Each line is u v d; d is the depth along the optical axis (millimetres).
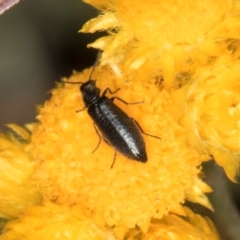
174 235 48
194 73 49
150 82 49
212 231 51
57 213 48
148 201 48
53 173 49
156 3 48
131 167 48
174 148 48
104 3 50
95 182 48
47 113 50
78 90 50
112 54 49
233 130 47
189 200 51
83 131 48
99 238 48
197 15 48
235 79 48
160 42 48
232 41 49
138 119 48
